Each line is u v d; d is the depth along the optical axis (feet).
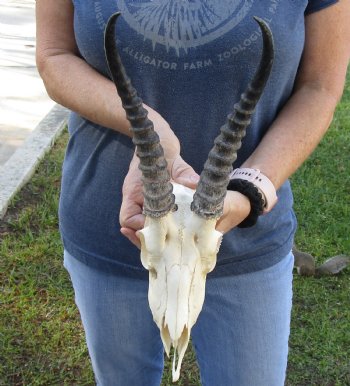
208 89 6.05
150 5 5.90
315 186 18.06
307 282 14.15
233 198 5.78
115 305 6.83
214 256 5.19
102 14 6.03
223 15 5.84
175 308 5.00
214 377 7.09
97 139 6.55
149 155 4.76
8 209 16.19
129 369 7.32
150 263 5.15
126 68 6.13
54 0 6.49
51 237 15.11
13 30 34.83
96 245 6.71
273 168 6.07
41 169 18.33
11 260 14.19
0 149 19.52
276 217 6.57
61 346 12.01
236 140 4.72
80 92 6.21
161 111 6.21
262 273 6.60
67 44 6.61
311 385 11.52
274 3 5.86
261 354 6.78
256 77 4.41
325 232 15.92
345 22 6.23
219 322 6.77
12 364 11.55
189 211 5.14
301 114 6.28
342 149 20.76
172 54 5.95
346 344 12.43
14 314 12.68
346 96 26.91
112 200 6.51
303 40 6.11
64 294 13.24
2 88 24.77
